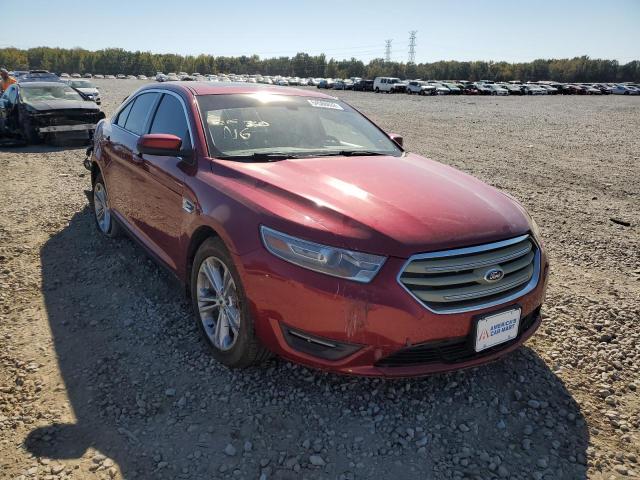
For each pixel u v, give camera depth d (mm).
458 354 2734
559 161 11914
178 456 2510
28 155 10875
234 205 2984
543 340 3646
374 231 2598
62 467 2422
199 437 2633
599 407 2959
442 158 11945
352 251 2557
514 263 2871
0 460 2457
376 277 2531
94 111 12586
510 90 65000
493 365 3303
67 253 5023
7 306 3949
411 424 2756
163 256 3953
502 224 2869
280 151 3701
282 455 2525
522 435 2711
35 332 3600
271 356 3080
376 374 2609
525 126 21047
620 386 3158
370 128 4523
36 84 13250
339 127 4273
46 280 4418
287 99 4344
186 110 3887
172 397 2939
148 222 4156
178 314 3861
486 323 2703
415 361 2672
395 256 2547
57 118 12086
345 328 2553
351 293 2521
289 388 3014
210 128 3689
